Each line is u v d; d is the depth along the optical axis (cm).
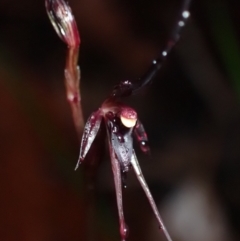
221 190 24
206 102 27
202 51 26
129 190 24
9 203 23
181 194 24
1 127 24
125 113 15
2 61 24
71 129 25
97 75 29
